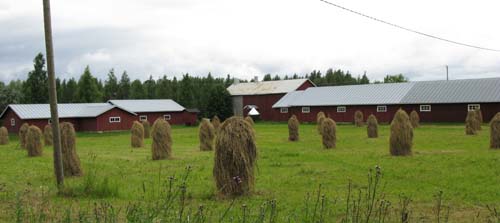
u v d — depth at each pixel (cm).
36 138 2586
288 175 1567
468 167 1628
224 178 1176
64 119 5847
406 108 5269
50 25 1264
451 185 1313
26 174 1738
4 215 916
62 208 1001
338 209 1009
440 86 5278
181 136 4150
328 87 6306
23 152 2964
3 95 7875
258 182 1423
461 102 4847
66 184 1288
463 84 5147
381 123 5369
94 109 6106
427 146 2520
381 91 5659
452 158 1888
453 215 980
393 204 1081
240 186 1181
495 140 2295
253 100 7812
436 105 5050
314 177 1516
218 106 7456
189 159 2141
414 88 5447
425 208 1046
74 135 1659
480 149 2288
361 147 2564
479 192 1213
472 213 995
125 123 6088
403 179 1434
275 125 5850
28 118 5588
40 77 8112
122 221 850
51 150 3039
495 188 1254
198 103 8856
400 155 2038
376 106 5472
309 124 5759
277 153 2295
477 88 4959
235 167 1177
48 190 1265
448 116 4984
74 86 10050
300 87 7600
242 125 1203
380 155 2086
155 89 10319
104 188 1201
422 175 1493
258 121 7231
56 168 1281
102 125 5847
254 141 1216
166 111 6950
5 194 1215
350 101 5675
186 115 7269
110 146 3253
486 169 1566
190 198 1153
